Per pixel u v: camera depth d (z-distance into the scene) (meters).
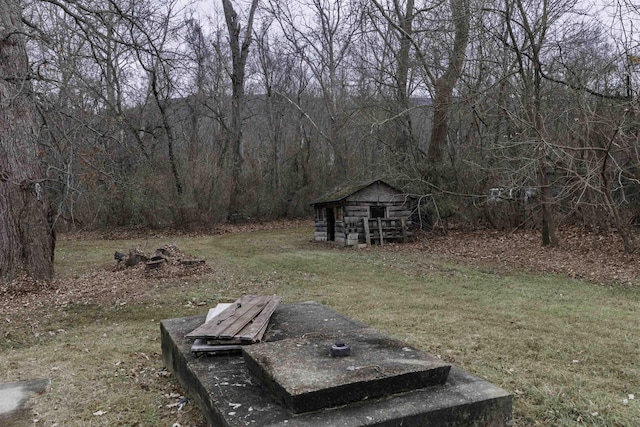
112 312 8.05
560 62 13.52
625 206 14.11
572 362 4.99
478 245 15.38
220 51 30.84
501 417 3.05
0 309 8.39
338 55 32.62
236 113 29.11
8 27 9.92
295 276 11.30
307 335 4.18
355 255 14.59
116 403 4.22
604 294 8.47
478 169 16.70
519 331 6.20
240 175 29.36
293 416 2.80
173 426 3.63
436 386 3.19
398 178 18.03
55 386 4.69
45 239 10.54
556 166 12.64
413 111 19.84
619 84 12.65
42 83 11.09
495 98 15.53
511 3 14.27
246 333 4.20
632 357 5.09
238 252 16.59
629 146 11.49
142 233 24.08
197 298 8.92
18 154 10.18
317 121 35.41
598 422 3.65
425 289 9.38
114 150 13.42
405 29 18.48
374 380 2.99
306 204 31.34
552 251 13.09
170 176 24.72
